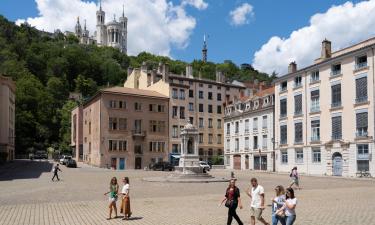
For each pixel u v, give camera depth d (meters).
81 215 16.75
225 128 79.00
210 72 139.38
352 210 17.86
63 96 140.25
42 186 30.75
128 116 69.50
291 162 58.81
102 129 66.88
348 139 49.03
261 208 12.69
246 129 71.69
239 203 13.28
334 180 41.50
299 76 58.34
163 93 76.38
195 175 39.00
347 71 49.72
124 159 68.25
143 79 85.00
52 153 105.62
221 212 17.45
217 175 49.16
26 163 69.19
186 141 42.19
